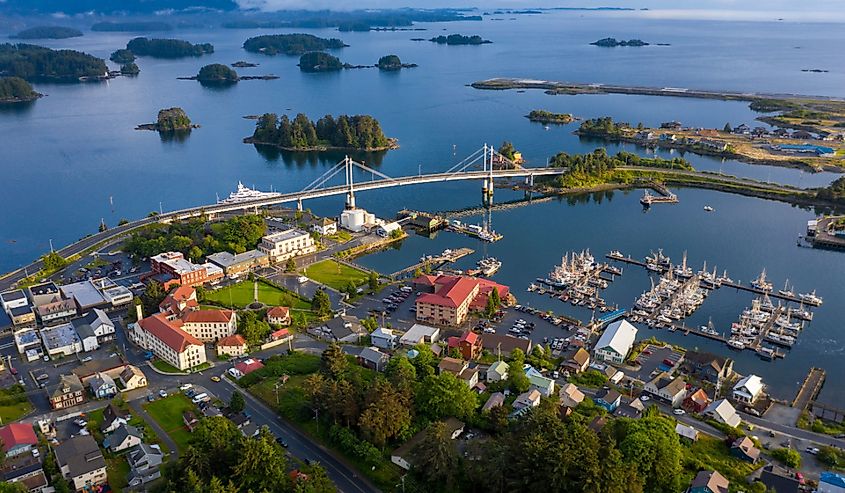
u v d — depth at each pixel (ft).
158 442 590.96
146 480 538.47
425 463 515.50
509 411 624.59
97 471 538.88
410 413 590.96
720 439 607.78
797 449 599.57
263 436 539.29
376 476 537.65
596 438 498.69
